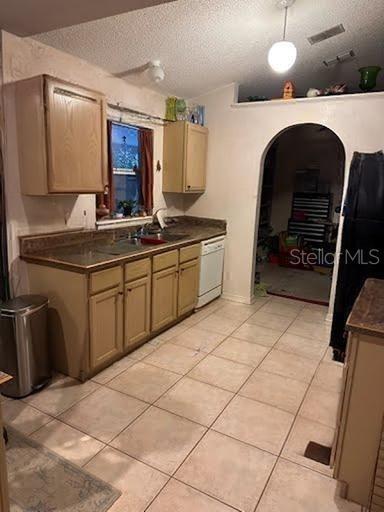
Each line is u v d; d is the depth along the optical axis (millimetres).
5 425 2070
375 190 2684
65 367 2611
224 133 4160
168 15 2514
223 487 1708
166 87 3785
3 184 2449
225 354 3033
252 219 4164
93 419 2152
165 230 3975
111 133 3350
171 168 4035
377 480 1578
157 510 1571
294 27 2834
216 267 4215
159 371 2719
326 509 1614
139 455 1885
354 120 3463
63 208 2914
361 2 2553
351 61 3525
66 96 2412
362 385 1535
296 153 6633
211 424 2146
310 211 6512
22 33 2314
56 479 1715
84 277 2373
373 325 1496
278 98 4125
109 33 2607
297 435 2078
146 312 3059
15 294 2619
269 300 4504
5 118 2395
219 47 3062
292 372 2775
